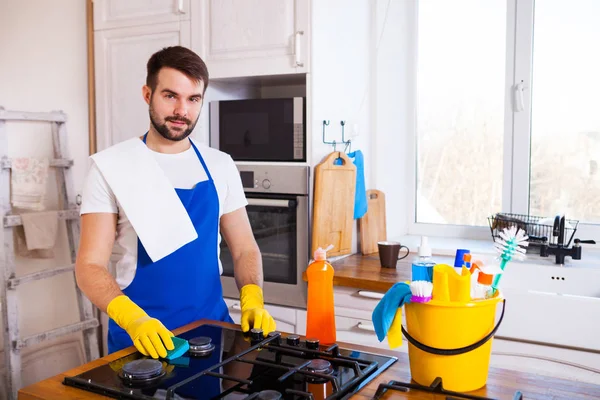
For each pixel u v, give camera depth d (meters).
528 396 1.10
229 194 1.85
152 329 1.34
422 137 3.13
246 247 1.84
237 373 1.22
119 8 2.89
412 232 3.16
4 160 2.59
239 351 1.36
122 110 2.93
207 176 1.76
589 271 2.34
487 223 3.00
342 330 2.40
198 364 1.28
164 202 1.63
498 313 2.14
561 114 2.79
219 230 1.89
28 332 2.81
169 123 1.62
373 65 2.98
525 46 2.81
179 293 1.67
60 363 2.95
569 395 1.11
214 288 1.76
